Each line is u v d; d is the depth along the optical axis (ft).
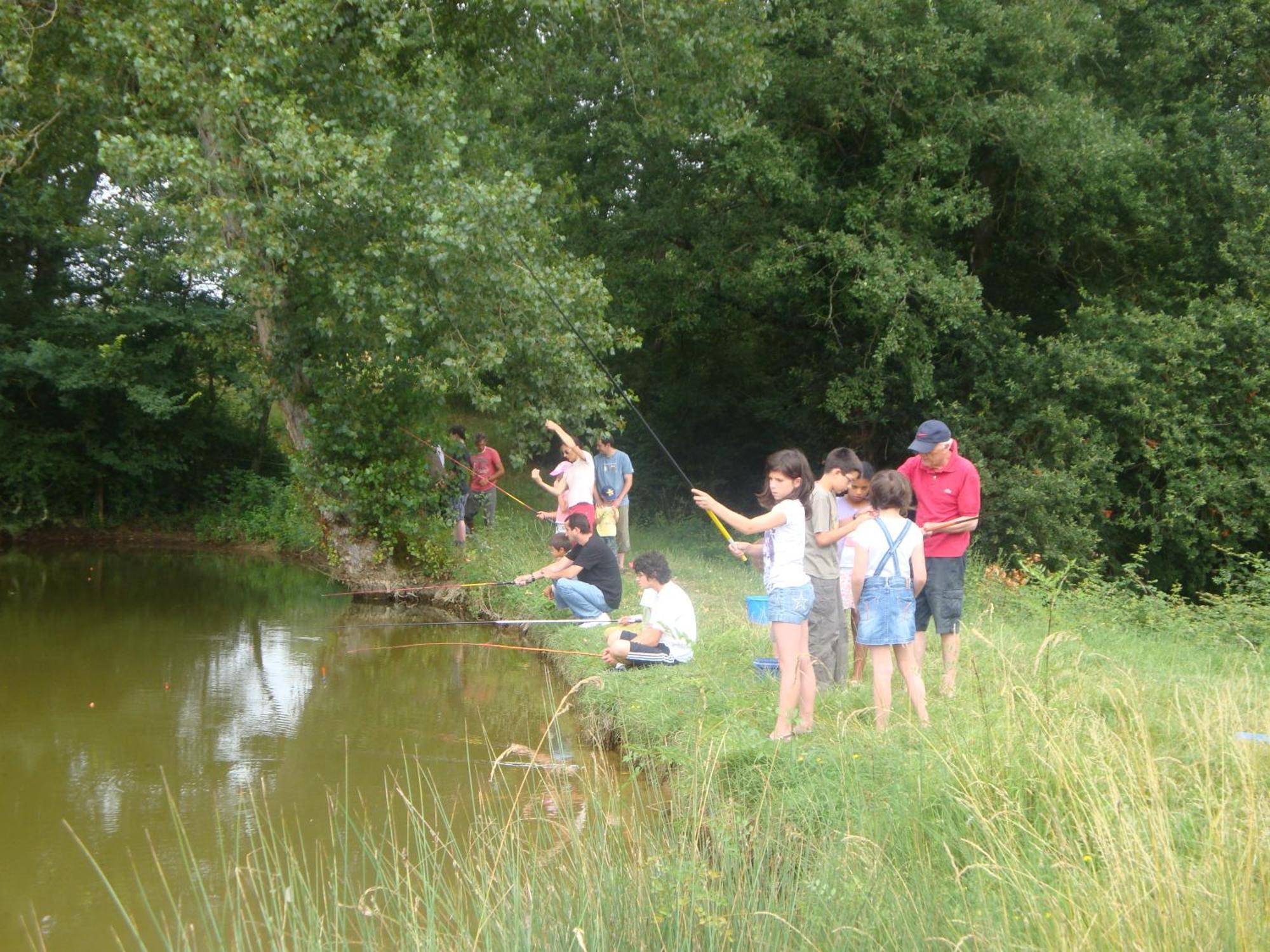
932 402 51.44
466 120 39.63
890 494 16.84
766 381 61.36
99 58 36.27
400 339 32.78
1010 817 11.99
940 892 11.03
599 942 10.36
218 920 13.51
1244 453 46.60
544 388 36.96
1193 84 54.34
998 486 46.29
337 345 37.83
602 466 38.29
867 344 51.19
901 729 16.14
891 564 16.63
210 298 56.44
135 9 33.73
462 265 33.58
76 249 54.49
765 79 40.68
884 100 46.39
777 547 17.06
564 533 31.19
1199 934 9.02
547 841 14.76
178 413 58.65
